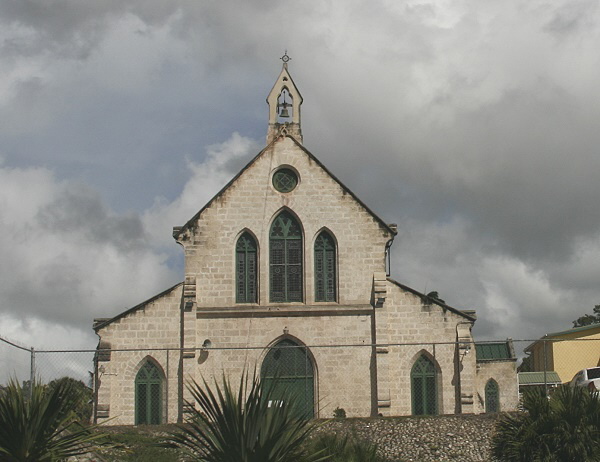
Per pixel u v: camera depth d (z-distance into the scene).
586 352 71.44
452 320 49.56
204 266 50.22
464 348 48.84
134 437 37.12
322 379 48.97
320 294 50.47
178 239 50.38
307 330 49.69
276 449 21.11
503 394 52.47
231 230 50.66
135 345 48.97
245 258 50.66
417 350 49.16
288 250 50.84
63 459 24.22
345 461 27.02
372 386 48.91
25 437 22.22
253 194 51.06
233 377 48.72
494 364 52.88
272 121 53.56
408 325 49.59
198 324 49.41
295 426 21.97
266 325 49.62
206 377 48.59
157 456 33.97
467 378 48.62
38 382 24.61
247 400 21.45
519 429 31.33
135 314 49.28
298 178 51.34
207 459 21.34
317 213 50.91
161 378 48.53
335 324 49.81
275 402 21.70
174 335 49.19
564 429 30.50
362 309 49.88
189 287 49.50
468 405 48.25
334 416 48.22
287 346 47.00
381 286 49.84
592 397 31.84
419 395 48.84
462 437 40.41
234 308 49.62
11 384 23.17
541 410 31.47
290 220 51.16
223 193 51.03
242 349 47.38
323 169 51.31
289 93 54.19
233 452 20.98
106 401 47.88
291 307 49.72
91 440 25.80
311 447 27.38
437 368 49.03
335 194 51.12
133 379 48.38
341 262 50.44
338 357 49.22
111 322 49.12
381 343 49.28
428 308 49.72
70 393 26.55
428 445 39.97
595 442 30.33
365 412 48.66
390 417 42.91
